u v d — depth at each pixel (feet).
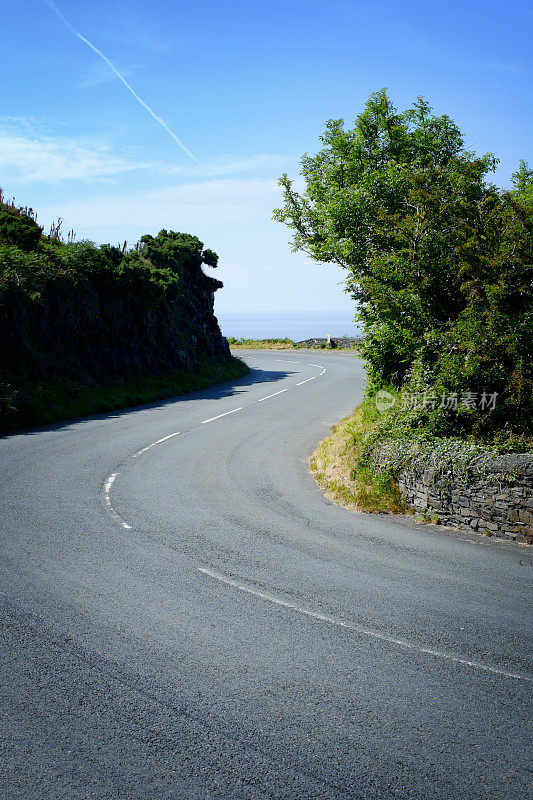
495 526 30.45
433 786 13.10
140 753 13.99
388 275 44.39
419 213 44.88
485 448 32.78
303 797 12.72
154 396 78.89
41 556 25.81
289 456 48.16
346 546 28.37
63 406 64.54
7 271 64.39
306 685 16.92
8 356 63.05
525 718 15.62
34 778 13.14
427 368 40.22
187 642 19.12
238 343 201.16
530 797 12.79
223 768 13.56
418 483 34.12
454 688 16.93
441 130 70.28
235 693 16.46
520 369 35.09
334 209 60.64
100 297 78.07
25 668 17.39
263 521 31.76
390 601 22.41
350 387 91.76
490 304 37.04
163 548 27.30
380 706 16.02
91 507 33.04
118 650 18.52
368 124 72.38
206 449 49.75
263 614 21.18
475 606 22.12
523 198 47.39
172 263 101.65
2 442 50.37
